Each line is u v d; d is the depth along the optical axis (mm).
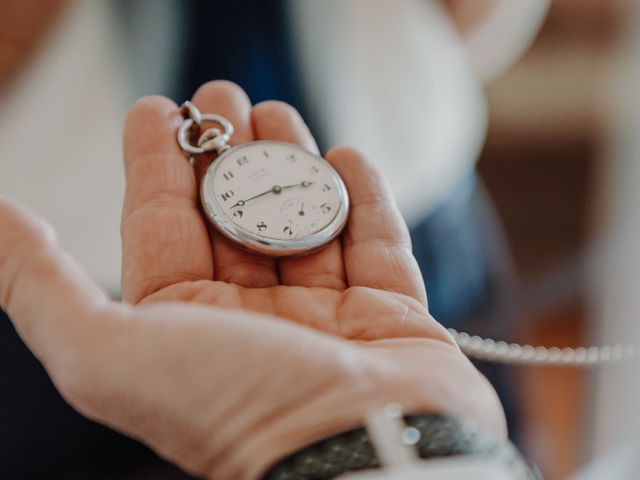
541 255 678
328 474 266
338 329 321
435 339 318
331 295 334
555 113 708
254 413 279
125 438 465
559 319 633
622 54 695
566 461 554
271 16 482
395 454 265
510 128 714
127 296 336
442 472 260
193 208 355
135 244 339
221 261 352
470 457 265
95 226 487
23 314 299
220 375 277
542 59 715
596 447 554
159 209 345
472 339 409
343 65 498
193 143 390
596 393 561
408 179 511
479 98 611
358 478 261
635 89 682
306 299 332
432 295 510
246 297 334
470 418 285
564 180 703
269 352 278
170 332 279
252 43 486
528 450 540
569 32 712
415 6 524
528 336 573
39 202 482
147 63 484
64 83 480
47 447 462
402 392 281
